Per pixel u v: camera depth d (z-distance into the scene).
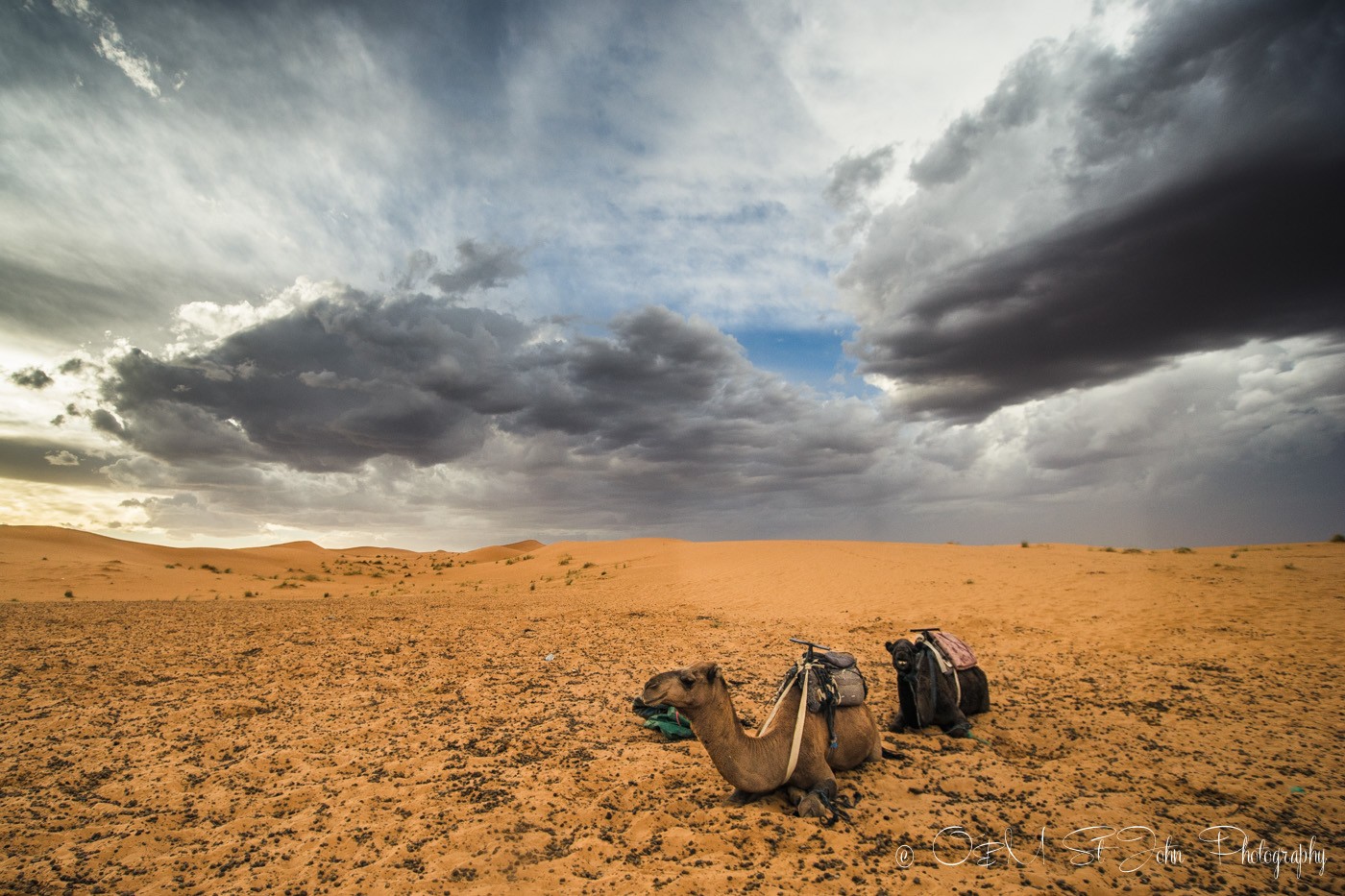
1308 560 21.78
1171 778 6.45
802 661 6.37
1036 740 7.75
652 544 54.78
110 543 50.28
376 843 5.30
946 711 7.97
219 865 5.04
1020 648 13.26
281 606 24.14
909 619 17.11
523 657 13.45
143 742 8.12
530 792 6.29
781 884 4.41
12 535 44.97
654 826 5.46
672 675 5.15
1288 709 8.66
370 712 9.45
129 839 5.46
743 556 36.66
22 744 8.06
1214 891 4.41
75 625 17.31
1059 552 29.58
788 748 5.57
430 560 83.56
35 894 4.61
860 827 5.34
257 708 9.70
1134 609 15.85
